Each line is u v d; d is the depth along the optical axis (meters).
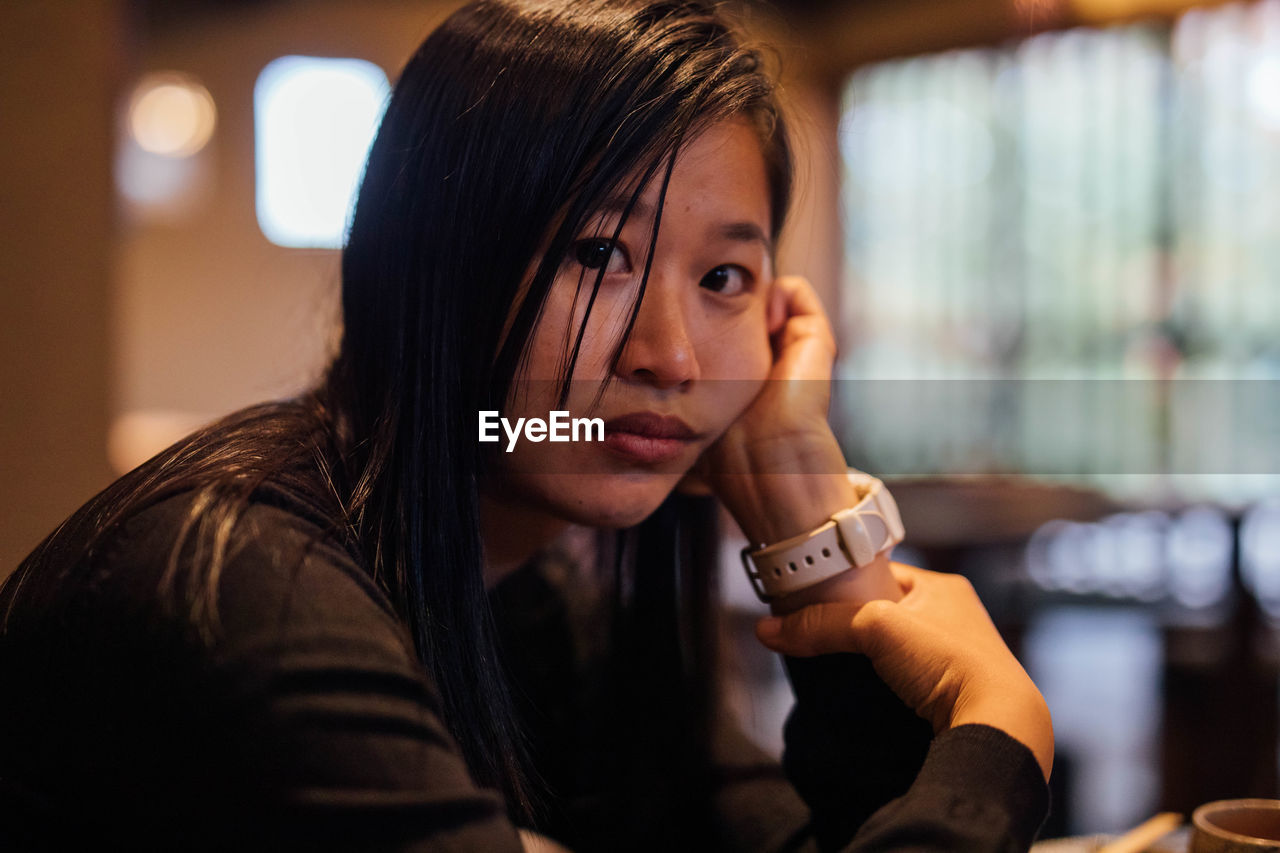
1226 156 2.66
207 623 0.44
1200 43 2.65
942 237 3.08
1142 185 2.78
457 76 0.55
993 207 3.00
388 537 0.53
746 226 0.55
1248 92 2.61
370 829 0.43
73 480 1.25
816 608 0.59
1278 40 2.54
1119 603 2.07
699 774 0.68
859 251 3.14
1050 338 2.96
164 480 0.49
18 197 1.21
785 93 0.59
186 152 3.55
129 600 0.45
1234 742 1.57
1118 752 1.68
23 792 0.47
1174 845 0.59
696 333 0.55
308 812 0.43
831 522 0.59
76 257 1.24
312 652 0.44
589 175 0.52
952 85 3.02
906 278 3.14
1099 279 2.88
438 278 0.54
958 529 1.72
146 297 3.62
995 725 0.50
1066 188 2.89
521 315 0.52
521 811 0.57
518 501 0.56
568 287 0.52
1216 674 1.61
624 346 0.53
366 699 0.45
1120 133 2.79
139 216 3.60
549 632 0.70
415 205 0.54
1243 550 1.64
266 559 0.46
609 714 0.69
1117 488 2.62
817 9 3.18
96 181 1.25
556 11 0.54
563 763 0.68
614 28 0.53
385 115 0.58
